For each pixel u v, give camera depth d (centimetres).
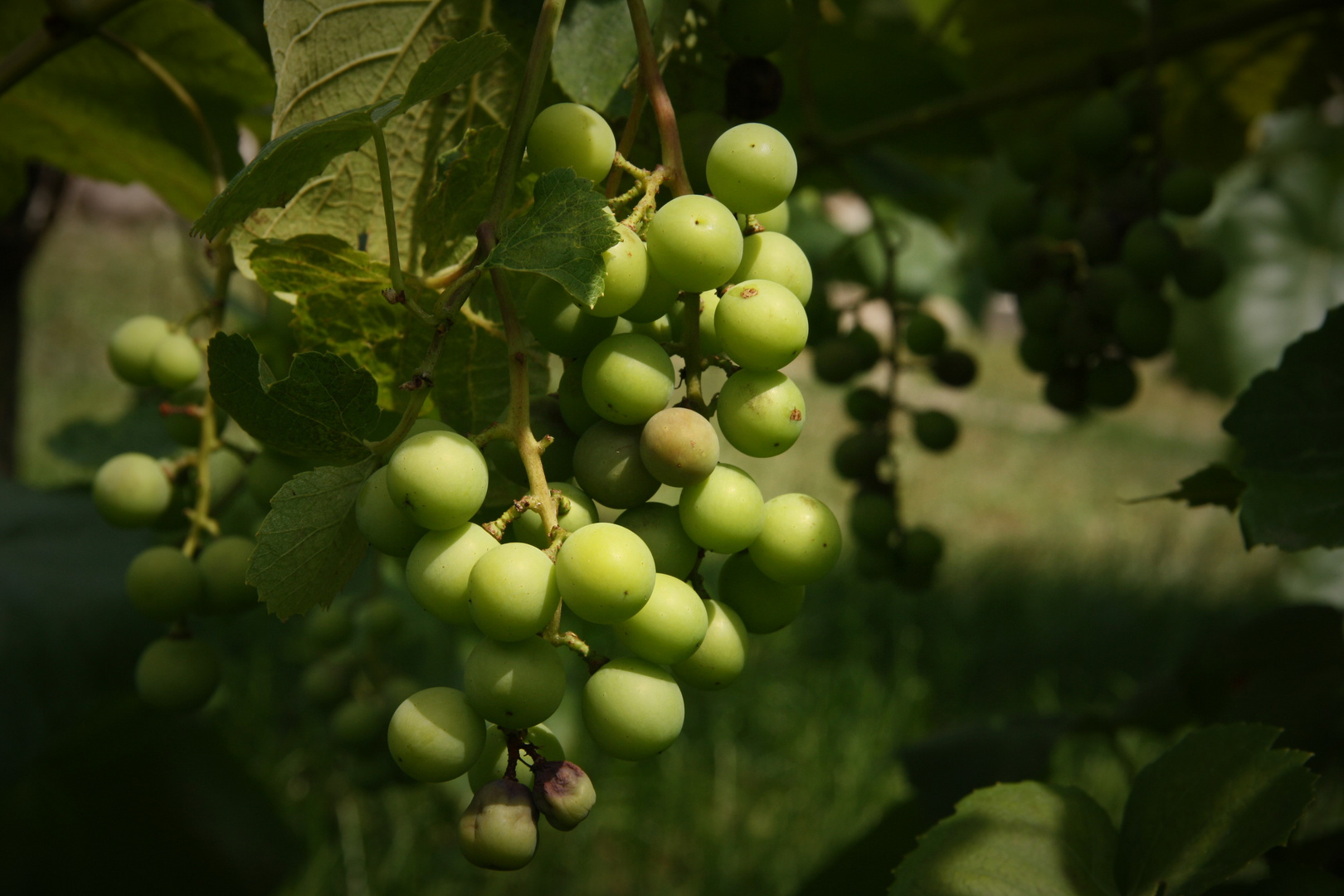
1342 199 129
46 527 64
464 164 42
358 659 71
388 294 39
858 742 138
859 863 64
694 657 40
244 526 65
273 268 43
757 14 46
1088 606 184
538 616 37
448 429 40
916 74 82
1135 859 44
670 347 41
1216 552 222
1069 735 63
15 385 96
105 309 301
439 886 109
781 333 39
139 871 77
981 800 46
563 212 38
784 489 231
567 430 42
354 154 45
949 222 102
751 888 114
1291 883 44
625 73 46
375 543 39
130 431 75
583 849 116
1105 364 63
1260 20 64
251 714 126
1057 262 63
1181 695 60
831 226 109
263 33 71
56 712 58
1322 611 55
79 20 51
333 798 119
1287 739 53
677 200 39
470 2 45
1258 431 48
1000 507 249
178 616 49
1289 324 128
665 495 141
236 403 38
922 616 176
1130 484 272
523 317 45
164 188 69
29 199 92
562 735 104
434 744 38
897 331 64
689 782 130
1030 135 68
